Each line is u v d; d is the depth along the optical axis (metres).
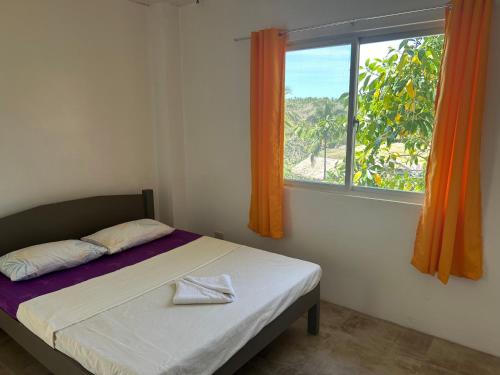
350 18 2.46
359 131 2.64
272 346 2.35
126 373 1.40
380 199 2.54
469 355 2.27
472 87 1.99
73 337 1.63
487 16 1.91
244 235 3.38
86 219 2.96
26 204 2.71
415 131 2.41
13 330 2.00
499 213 2.11
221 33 3.14
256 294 2.02
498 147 2.05
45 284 2.18
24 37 2.57
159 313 1.83
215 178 3.48
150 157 3.56
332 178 2.82
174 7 3.35
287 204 2.99
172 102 3.46
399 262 2.51
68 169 2.93
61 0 2.74
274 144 2.83
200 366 1.55
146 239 2.86
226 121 3.28
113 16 3.09
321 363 2.19
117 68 3.18
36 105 2.69
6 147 2.56
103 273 2.34
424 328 2.49
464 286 2.29
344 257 2.76
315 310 2.44
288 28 2.75
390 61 2.44
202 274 2.30
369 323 2.61
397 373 2.11
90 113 3.03
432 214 2.19
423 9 2.17
